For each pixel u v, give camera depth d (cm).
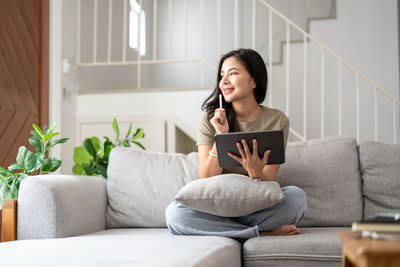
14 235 156
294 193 161
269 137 145
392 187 181
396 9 408
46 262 102
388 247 71
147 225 190
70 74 339
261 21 555
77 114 351
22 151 193
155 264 97
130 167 198
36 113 300
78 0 357
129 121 347
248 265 142
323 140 199
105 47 433
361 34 412
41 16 311
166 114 345
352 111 411
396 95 404
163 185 193
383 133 403
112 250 116
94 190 186
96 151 240
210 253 115
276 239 143
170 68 592
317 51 421
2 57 263
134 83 521
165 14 598
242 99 177
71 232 161
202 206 156
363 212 186
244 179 157
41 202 156
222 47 574
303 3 534
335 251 135
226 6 577
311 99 421
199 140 180
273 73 433
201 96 344
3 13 266
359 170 192
